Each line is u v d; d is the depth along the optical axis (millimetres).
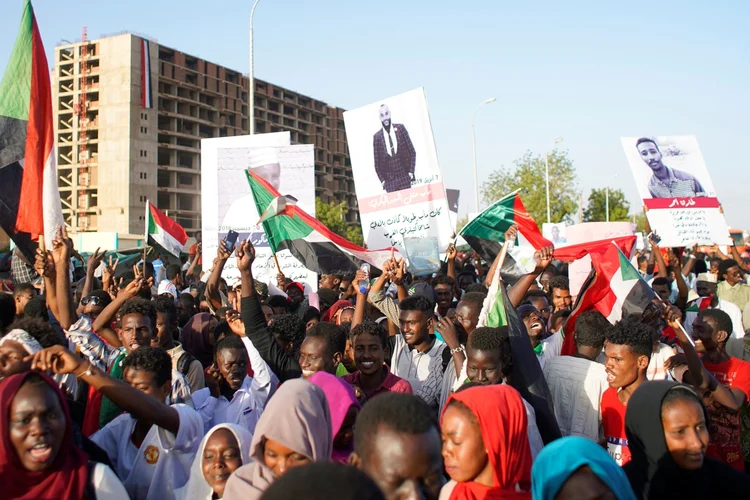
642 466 2992
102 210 84875
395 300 7086
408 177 8117
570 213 46656
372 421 2264
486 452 2672
